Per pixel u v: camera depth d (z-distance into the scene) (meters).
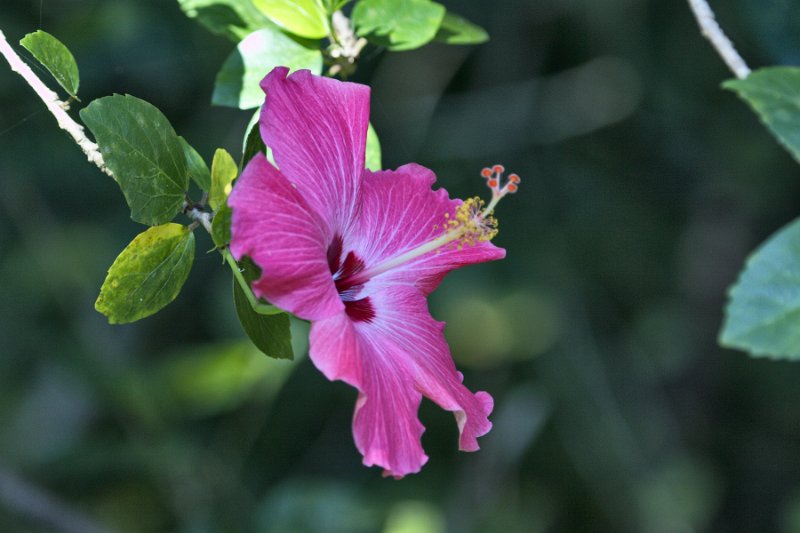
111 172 2.80
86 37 5.82
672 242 8.38
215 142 6.59
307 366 7.58
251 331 2.96
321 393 7.68
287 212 2.72
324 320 2.76
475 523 7.73
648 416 8.68
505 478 8.19
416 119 7.36
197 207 2.96
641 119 7.65
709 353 8.84
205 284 7.52
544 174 7.78
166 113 6.59
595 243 8.01
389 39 3.69
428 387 2.98
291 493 5.95
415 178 3.25
